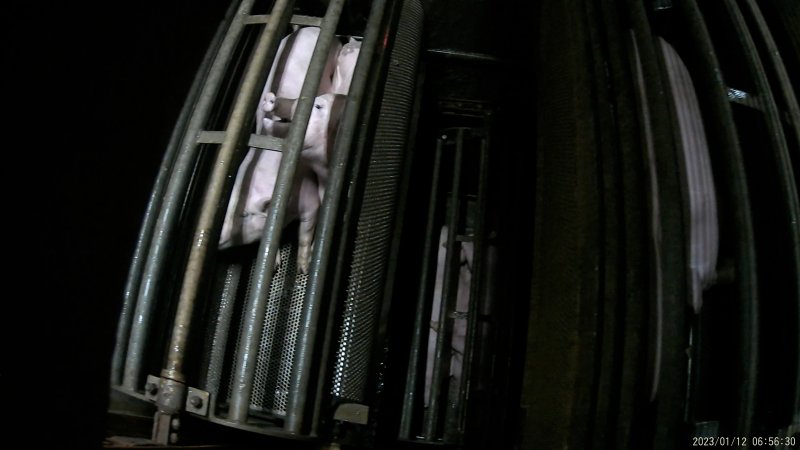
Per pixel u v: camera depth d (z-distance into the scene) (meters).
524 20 2.31
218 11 1.91
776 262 1.53
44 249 1.23
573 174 1.65
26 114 1.20
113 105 1.41
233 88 1.83
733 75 1.71
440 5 2.31
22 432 1.18
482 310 2.50
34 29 1.21
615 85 1.61
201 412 1.51
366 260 1.70
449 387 2.50
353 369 1.64
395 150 1.88
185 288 1.54
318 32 1.87
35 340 1.21
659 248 1.47
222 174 1.60
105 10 1.38
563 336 1.59
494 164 2.65
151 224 1.65
